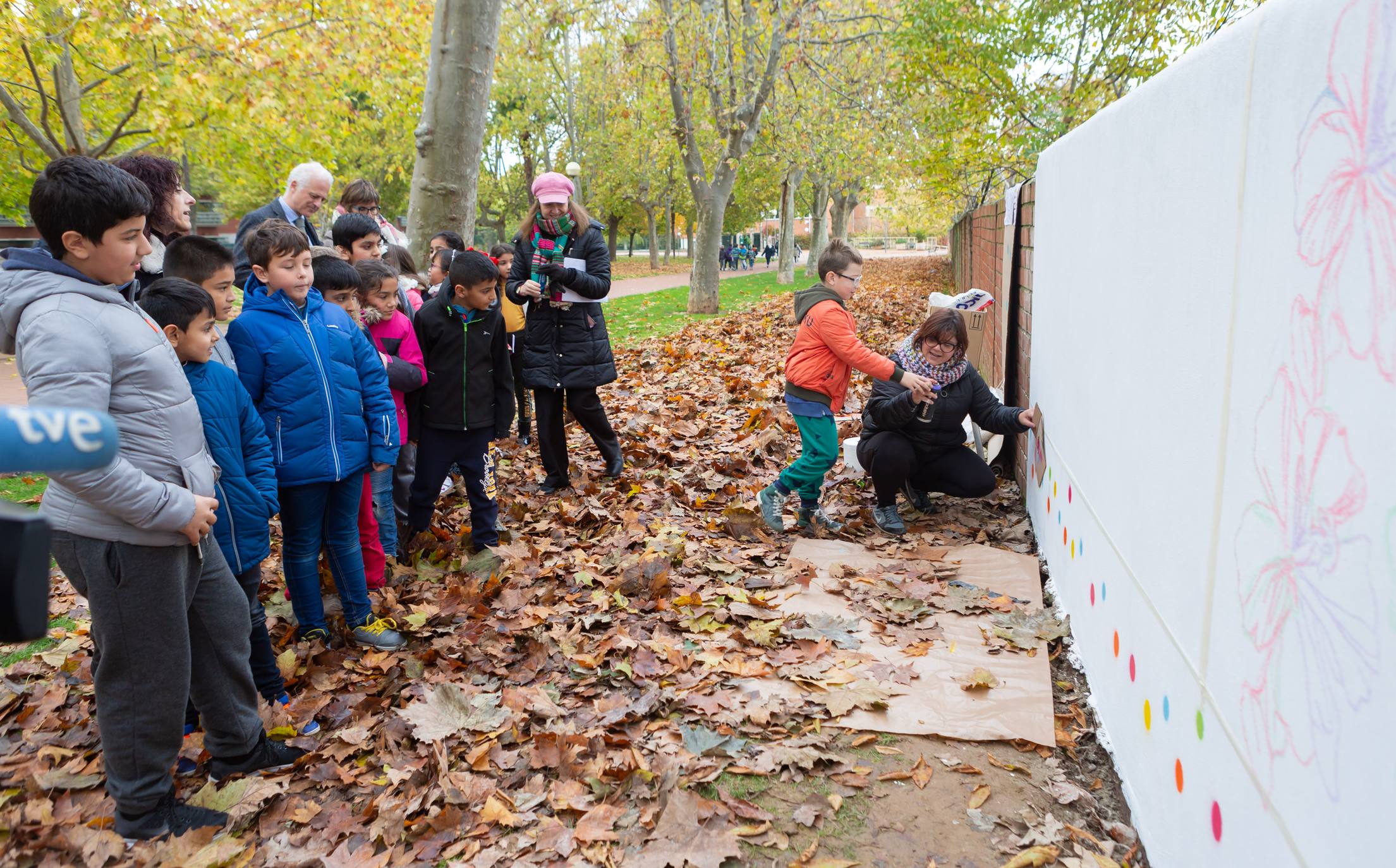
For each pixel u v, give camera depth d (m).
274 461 3.32
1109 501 3.02
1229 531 1.85
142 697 2.43
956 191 15.07
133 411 2.29
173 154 16.86
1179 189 2.25
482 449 4.57
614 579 4.17
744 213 52.91
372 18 15.27
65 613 4.25
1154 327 2.48
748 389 8.52
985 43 11.99
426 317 4.37
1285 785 1.55
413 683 3.39
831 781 2.75
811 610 3.89
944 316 4.65
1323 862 1.40
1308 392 1.47
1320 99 1.42
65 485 2.15
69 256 2.22
